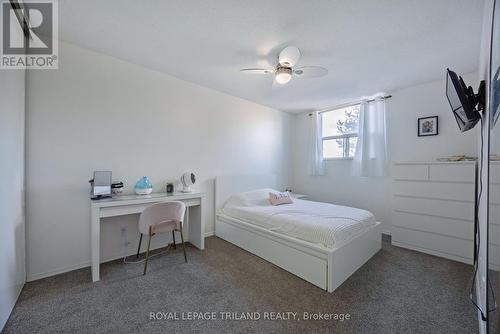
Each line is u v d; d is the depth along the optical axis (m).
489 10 1.13
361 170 3.52
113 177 2.41
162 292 1.83
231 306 1.66
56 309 1.60
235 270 2.22
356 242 2.20
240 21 1.76
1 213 1.38
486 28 1.29
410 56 2.26
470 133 2.67
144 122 2.63
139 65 2.57
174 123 2.89
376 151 3.41
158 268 2.25
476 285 1.72
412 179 2.81
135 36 2.00
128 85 2.50
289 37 1.96
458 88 1.28
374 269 2.26
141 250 2.63
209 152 3.28
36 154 1.97
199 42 2.08
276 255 2.32
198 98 3.13
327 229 2.02
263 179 3.96
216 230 3.29
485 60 1.34
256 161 3.96
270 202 3.21
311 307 1.66
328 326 1.47
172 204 2.26
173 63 2.51
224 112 3.46
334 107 4.07
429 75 2.73
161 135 2.77
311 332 1.42
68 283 1.94
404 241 2.88
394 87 3.14
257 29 1.86
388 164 3.38
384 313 1.59
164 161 2.81
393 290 1.88
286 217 2.41
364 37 1.94
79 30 1.92
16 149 1.65
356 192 3.77
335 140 4.10
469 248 2.40
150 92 2.67
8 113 1.48
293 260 2.14
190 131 3.05
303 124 4.59
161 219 2.22
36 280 1.97
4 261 1.43
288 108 4.27
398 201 2.94
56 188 2.07
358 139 3.60
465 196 2.43
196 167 3.13
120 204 2.12
